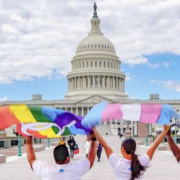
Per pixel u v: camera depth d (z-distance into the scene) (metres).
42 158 35.16
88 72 178.25
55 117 8.08
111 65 185.88
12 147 56.97
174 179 19.92
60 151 8.07
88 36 190.75
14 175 22.00
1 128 7.76
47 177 7.94
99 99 162.50
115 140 83.12
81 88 181.00
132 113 8.13
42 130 8.96
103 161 30.97
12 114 7.81
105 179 20.14
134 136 71.62
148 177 20.67
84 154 40.19
